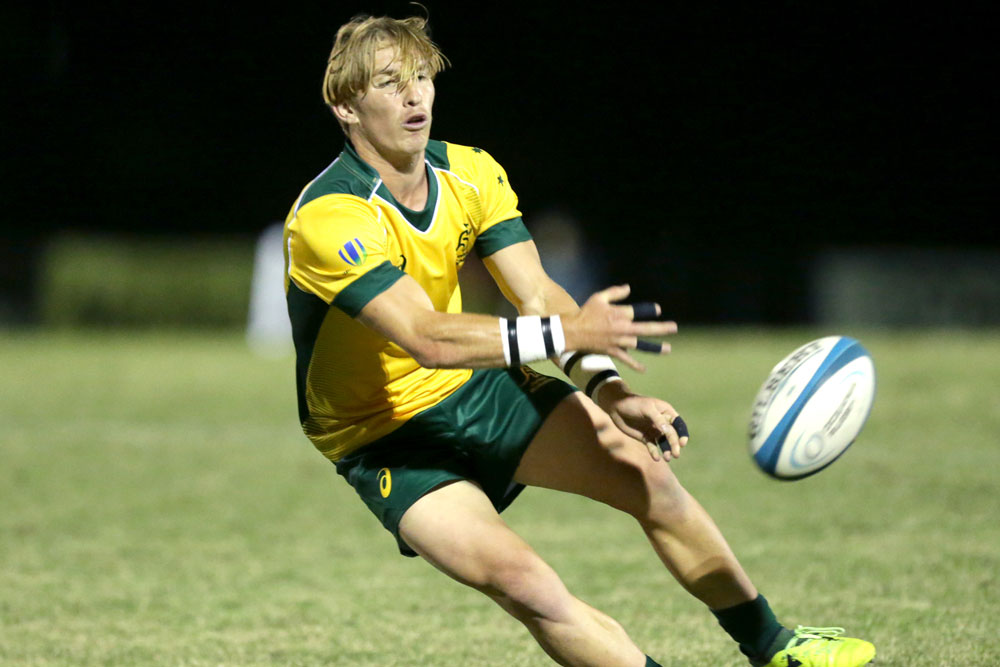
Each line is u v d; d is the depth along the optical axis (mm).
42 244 70312
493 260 12688
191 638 15641
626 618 16125
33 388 43344
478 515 11109
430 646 15141
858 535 20547
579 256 69125
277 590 18109
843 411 11484
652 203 85188
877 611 15914
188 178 86875
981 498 23344
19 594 18000
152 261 71062
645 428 11492
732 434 31656
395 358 11938
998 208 82500
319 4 84438
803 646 12305
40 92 85000
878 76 82188
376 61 11195
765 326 69688
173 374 47656
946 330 67062
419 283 11883
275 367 50156
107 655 14922
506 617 16531
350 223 11039
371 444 12164
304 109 86125
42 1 83625
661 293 69875
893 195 83188
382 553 20578
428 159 12125
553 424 11969
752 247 70000
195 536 22000
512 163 85188
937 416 33594
